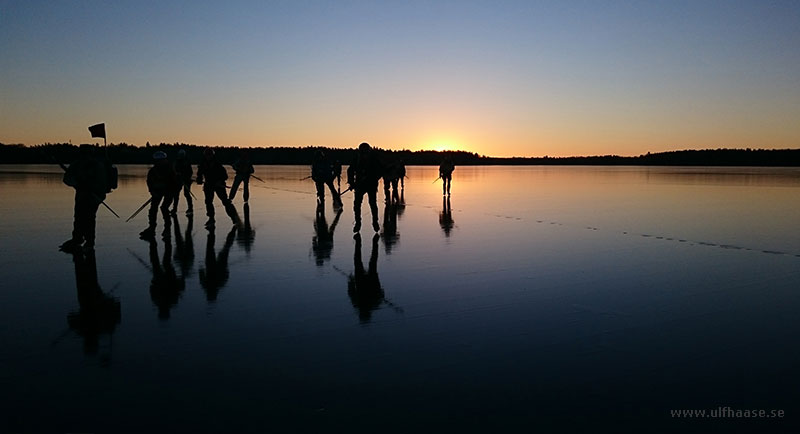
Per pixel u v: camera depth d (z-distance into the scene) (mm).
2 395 3264
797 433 2877
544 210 15477
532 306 5375
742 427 2941
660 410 3145
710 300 5621
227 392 3338
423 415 3064
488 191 25109
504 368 3768
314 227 11367
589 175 49938
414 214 14250
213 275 6660
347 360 3893
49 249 8359
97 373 3605
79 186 8141
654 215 14117
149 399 3230
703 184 31578
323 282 6344
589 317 5000
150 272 6801
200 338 4328
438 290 5992
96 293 5715
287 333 4480
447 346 4203
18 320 4746
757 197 20750
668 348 4184
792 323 4832
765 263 7648
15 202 16359
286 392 3348
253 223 12008
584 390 3414
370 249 8664
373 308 5262
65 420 2961
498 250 8641
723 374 3678
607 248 8891
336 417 3029
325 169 15727
